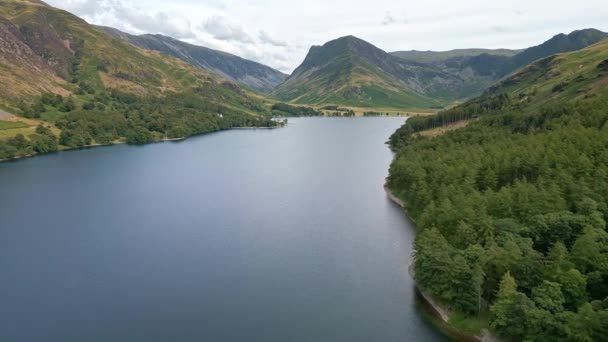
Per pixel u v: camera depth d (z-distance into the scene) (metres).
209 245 124.50
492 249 81.19
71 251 121.19
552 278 73.19
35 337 81.69
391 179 180.25
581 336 61.31
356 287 98.88
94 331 83.56
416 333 80.62
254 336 81.62
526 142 152.75
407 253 116.62
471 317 80.06
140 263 112.94
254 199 172.50
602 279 71.88
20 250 121.81
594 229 81.75
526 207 98.75
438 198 124.00
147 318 87.88
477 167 135.00
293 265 110.81
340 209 157.12
